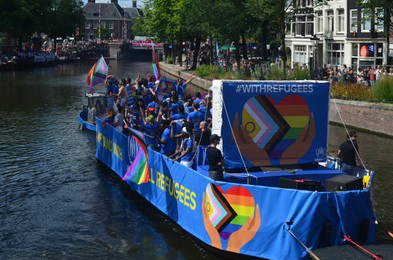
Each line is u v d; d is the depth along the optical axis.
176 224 12.99
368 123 25.91
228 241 10.45
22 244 12.08
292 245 9.70
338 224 9.79
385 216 13.45
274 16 39.06
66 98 40.09
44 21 88.69
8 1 80.50
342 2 44.47
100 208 14.38
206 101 16.05
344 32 44.78
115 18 162.88
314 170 11.43
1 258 11.34
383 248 9.65
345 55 44.47
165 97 21.61
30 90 46.19
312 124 11.48
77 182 16.91
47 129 26.38
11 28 80.44
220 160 10.85
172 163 12.48
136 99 20.14
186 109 16.94
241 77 41.75
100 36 153.75
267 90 11.16
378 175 17.33
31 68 79.56
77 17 113.44
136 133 14.00
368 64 42.34
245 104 11.05
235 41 46.59
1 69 74.00
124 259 11.21
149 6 80.38
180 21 62.56
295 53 54.03
